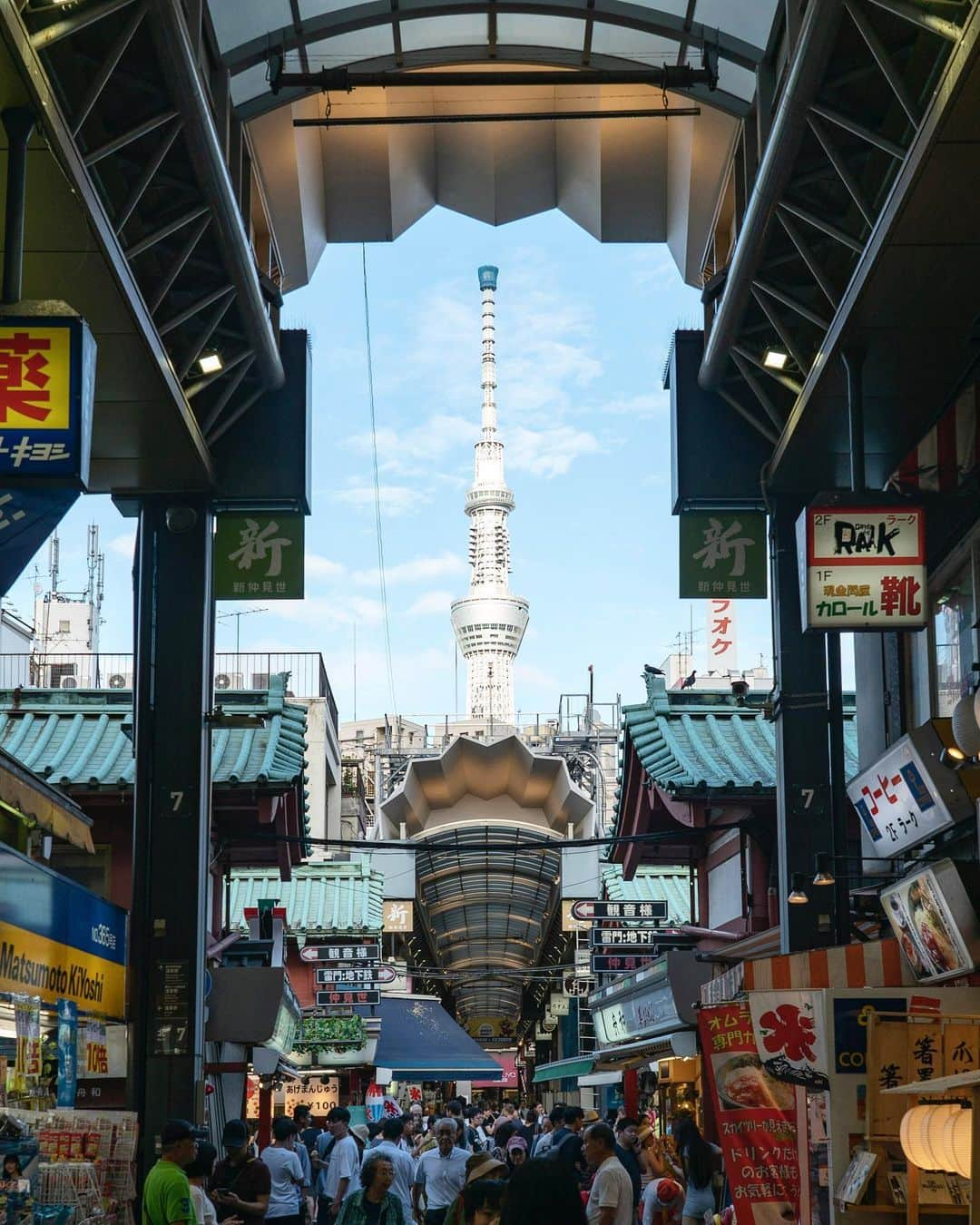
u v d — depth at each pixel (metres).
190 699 18.53
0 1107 10.27
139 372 14.88
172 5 11.55
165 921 18.02
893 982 13.40
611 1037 29.06
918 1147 8.16
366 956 31.06
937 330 14.00
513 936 59.41
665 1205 12.18
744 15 14.74
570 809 45.44
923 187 11.20
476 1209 6.85
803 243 14.32
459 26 16.86
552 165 20.81
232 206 14.62
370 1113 31.17
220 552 19.11
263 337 17.34
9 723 24.98
